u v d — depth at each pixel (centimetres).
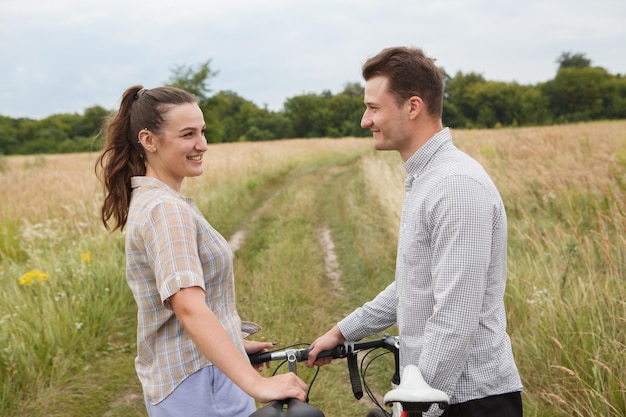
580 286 421
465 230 182
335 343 242
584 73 9100
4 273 648
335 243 921
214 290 192
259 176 1805
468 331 181
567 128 2359
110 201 203
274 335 521
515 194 898
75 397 433
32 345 462
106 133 202
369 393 251
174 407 185
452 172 189
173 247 173
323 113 9725
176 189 201
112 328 542
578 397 354
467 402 191
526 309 467
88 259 614
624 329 381
